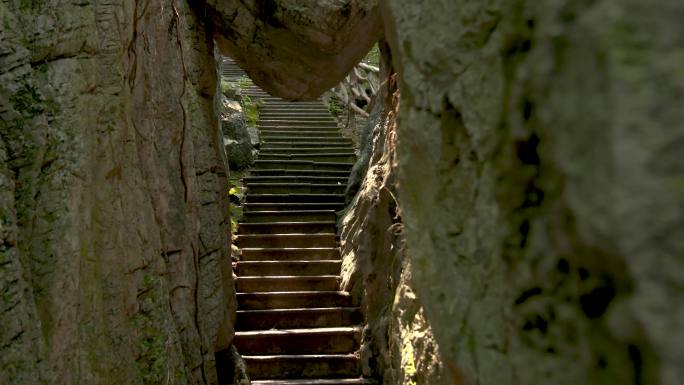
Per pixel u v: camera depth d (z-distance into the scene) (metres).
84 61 1.97
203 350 3.33
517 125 0.71
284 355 4.76
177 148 3.13
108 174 2.12
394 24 1.12
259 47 4.11
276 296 5.31
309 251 5.98
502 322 0.77
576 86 0.58
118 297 2.10
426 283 1.08
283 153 8.12
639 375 0.51
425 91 1.00
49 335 1.59
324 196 7.05
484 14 0.79
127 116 2.31
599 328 0.58
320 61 4.05
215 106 4.32
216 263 3.78
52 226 1.69
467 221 0.87
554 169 0.64
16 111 1.65
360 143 8.46
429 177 1.03
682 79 0.48
